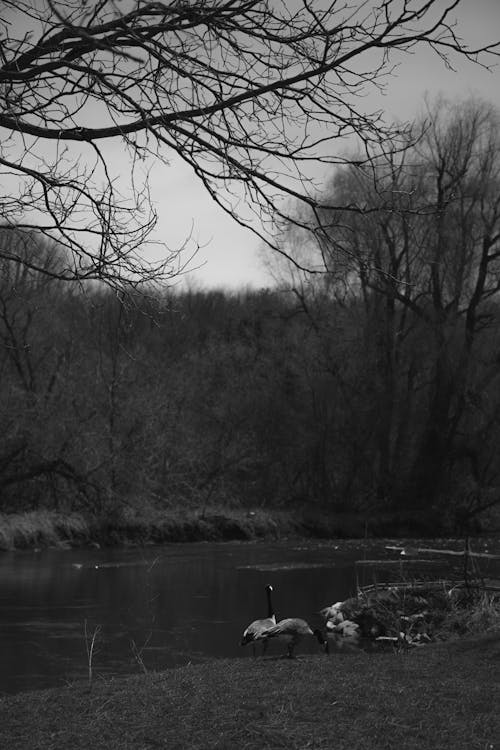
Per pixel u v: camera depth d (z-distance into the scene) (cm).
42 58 556
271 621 1073
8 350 3023
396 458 4150
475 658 888
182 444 3706
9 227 586
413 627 1478
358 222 2012
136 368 3481
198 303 5012
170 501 3541
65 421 3194
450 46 577
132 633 1466
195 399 4025
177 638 1429
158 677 832
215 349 4309
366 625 1520
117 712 700
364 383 4069
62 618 1602
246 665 888
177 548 3041
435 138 3562
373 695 731
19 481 3139
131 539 3169
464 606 1546
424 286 3788
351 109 616
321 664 873
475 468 4175
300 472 4125
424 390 4175
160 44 537
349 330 4091
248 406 4041
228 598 1877
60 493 3259
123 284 611
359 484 4153
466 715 678
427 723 657
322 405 4094
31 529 2933
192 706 706
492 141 3775
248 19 563
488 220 3897
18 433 3133
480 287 3994
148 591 1961
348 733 635
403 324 4025
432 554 2845
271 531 3597
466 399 4166
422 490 4116
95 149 593
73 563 2495
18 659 1252
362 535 3759
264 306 4438
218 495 3825
